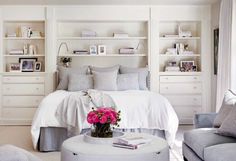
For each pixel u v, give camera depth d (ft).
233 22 15.40
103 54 21.90
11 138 16.99
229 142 9.26
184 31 22.39
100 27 22.57
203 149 9.03
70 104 14.52
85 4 21.12
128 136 9.98
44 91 21.52
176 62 22.68
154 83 21.63
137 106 14.97
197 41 22.71
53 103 14.67
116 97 15.21
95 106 14.53
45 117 14.38
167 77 21.71
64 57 22.39
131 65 22.68
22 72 21.43
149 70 21.59
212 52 21.59
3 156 5.70
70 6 21.39
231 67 15.55
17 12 21.36
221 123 10.54
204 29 21.76
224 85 16.65
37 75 21.49
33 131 14.26
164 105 15.03
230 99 11.02
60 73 20.54
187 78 21.79
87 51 22.08
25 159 5.98
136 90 18.42
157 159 8.48
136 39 22.65
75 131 14.20
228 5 16.25
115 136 9.91
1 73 21.38
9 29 22.38
